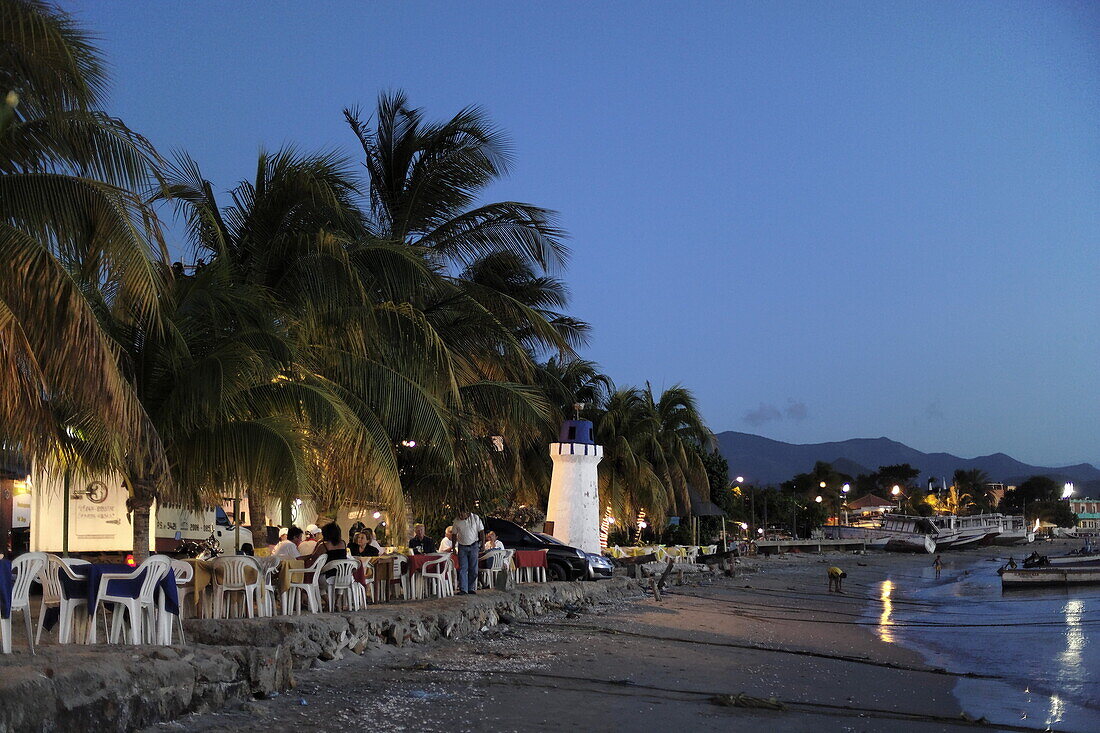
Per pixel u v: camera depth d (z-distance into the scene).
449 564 18.62
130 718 7.73
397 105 26.25
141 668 8.06
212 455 15.13
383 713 9.15
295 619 12.06
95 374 10.47
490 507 31.84
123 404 10.92
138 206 11.61
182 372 15.04
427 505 26.27
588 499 32.97
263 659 9.68
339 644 12.39
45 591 9.64
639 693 11.05
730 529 87.75
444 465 24.00
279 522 27.56
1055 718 11.25
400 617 14.10
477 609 16.67
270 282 18.56
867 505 181.50
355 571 15.09
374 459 17.14
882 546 99.56
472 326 23.31
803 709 10.77
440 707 9.62
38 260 10.11
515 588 21.23
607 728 9.08
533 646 14.88
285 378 16.55
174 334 14.53
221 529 24.11
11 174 11.39
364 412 17.89
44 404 11.77
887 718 10.60
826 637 19.89
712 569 46.06
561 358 24.55
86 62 11.70
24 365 10.86
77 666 7.53
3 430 11.45
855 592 39.19
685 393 54.34
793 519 110.00
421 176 26.03
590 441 33.72
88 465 14.79
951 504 169.88
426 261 20.47
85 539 16.92
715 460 73.88
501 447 28.22
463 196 26.48
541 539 27.45
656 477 48.19
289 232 19.12
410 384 18.47
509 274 27.42
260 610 12.96
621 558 39.09
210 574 12.76
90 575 9.52
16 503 18.56
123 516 17.14
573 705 10.10
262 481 15.18
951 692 13.02
